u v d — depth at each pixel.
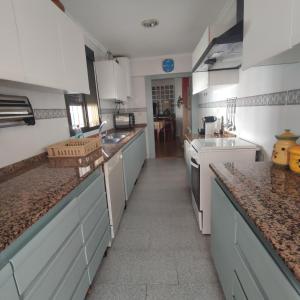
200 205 1.92
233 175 1.14
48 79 1.35
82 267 1.24
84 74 1.96
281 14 0.87
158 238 1.96
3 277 0.65
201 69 2.33
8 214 0.83
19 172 1.43
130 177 2.88
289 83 1.40
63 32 1.56
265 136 1.74
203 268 1.58
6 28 0.99
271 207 0.79
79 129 2.43
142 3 2.22
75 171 1.39
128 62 4.17
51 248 0.93
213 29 1.98
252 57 1.16
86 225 1.31
